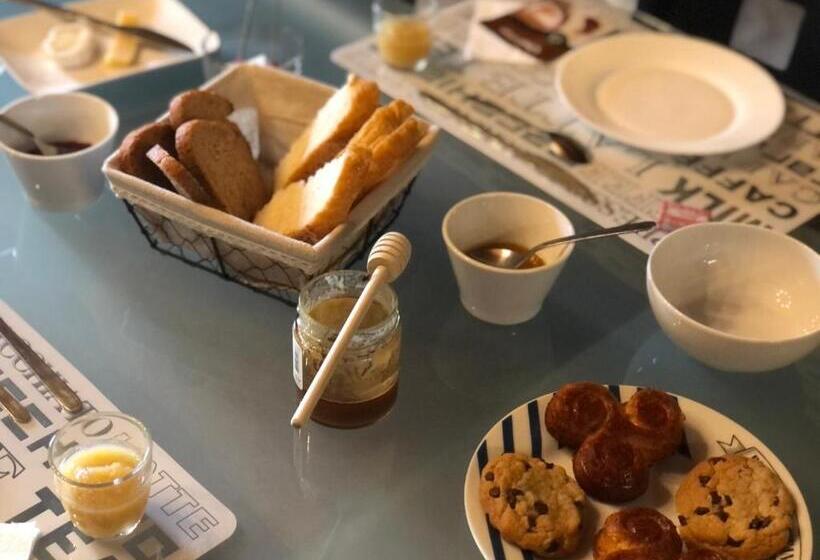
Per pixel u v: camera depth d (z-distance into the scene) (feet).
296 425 2.15
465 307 2.93
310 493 2.43
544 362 2.81
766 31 4.54
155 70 3.81
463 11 4.25
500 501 2.20
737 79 3.77
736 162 3.54
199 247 2.87
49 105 3.20
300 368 2.45
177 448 2.50
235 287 2.98
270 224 2.75
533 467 2.29
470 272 2.72
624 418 2.39
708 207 3.32
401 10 3.87
